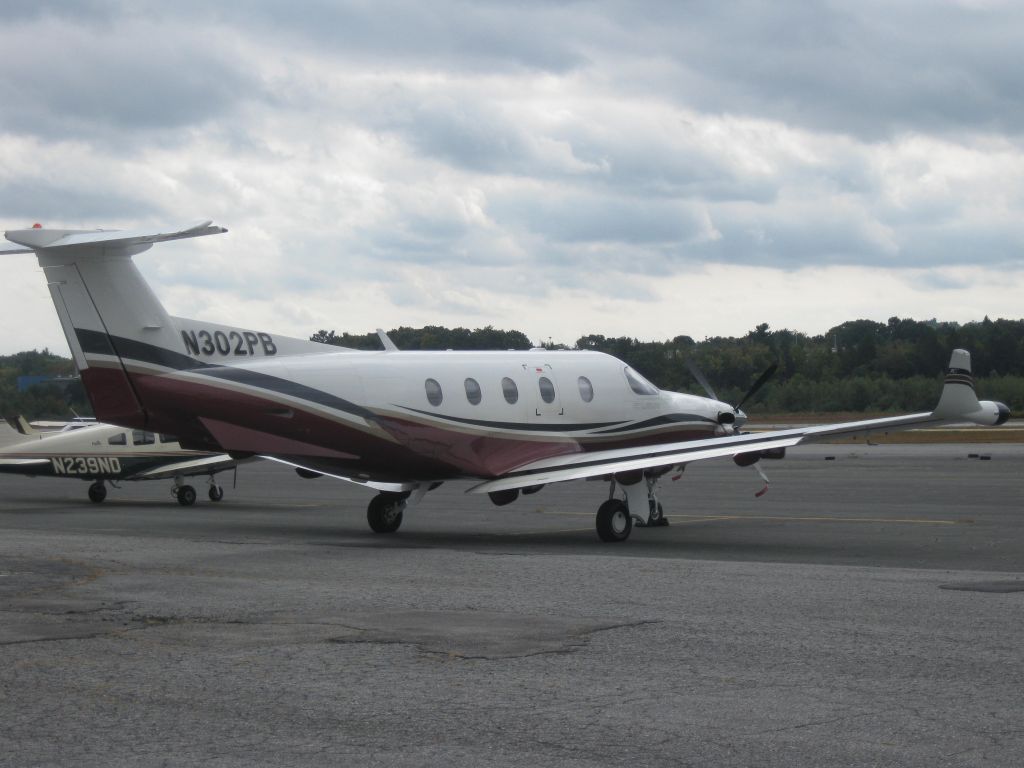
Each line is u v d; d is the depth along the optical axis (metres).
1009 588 14.83
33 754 7.84
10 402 94.81
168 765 7.57
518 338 86.19
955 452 58.72
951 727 8.27
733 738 8.05
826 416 104.94
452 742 8.03
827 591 14.64
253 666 10.41
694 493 35.12
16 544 21.39
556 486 40.41
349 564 17.92
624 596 14.30
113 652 11.08
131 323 20.39
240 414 20.78
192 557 19.06
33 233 19.58
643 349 95.19
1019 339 120.81
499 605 13.66
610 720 8.53
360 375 22.05
